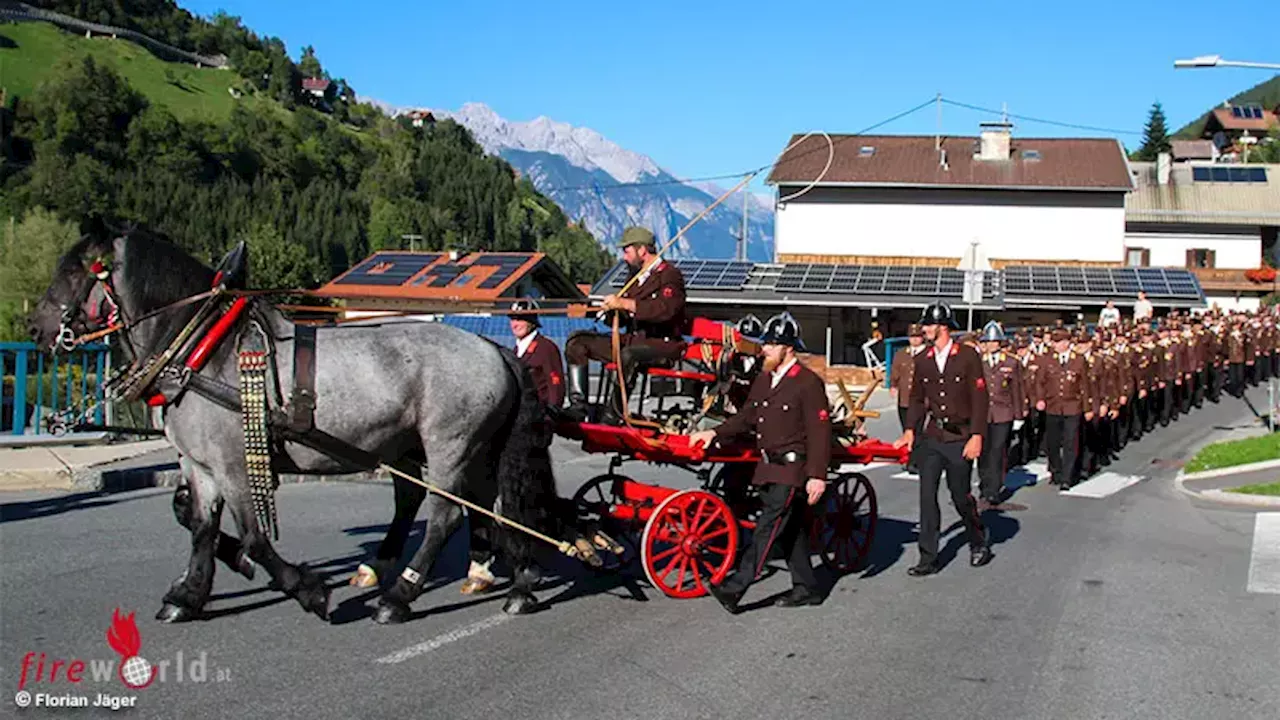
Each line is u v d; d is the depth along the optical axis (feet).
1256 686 21.17
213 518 23.75
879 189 160.15
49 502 37.19
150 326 23.04
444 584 28.14
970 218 159.12
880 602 27.58
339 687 19.90
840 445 30.27
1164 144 426.92
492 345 25.63
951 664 22.30
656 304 27.35
